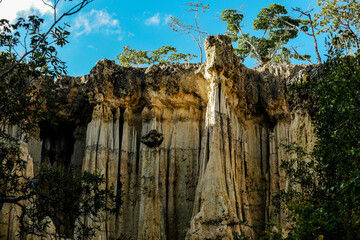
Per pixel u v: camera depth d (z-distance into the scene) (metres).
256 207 42.03
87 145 44.19
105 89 45.38
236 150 41.97
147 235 39.84
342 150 21.62
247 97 44.44
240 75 43.59
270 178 42.50
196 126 44.25
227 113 41.62
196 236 37.38
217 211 37.78
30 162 39.09
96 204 26.81
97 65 45.88
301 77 29.69
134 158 44.34
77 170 46.97
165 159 43.47
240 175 41.78
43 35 24.78
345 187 18.61
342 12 45.94
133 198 42.94
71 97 48.03
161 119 44.97
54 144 48.84
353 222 19.78
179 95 44.94
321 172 24.39
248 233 39.12
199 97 44.72
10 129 39.41
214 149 39.91
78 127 48.25
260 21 57.00
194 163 43.31
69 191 26.27
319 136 23.66
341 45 24.36
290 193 27.12
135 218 42.19
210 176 39.09
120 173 43.59
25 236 36.50
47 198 24.19
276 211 28.33
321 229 20.47
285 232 36.00
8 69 25.36
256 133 44.69
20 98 25.48
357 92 21.09
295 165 31.30
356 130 20.91
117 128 45.00
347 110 20.88
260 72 45.66
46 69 25.38
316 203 23.53
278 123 44.00
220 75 41.97
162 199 42.00
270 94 44.41
